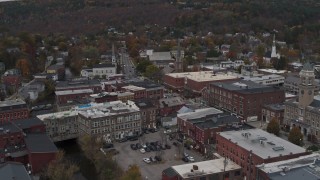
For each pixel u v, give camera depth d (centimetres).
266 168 11106
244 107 19612
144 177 13400
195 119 17162
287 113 18500
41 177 13338
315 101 17462
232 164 13050
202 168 12700
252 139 13712
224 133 14612
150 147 16038
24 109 19425
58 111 19925
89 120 16788
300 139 15562
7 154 14562
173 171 12538
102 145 16075
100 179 13250
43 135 16238
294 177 10350
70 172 13150
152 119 18888
